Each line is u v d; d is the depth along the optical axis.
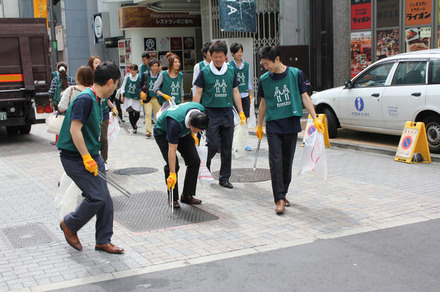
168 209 6.67
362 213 6.23
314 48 15.78
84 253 5.25
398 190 7.16
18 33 12.16
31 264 5.00
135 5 20.73
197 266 4.84
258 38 16.12
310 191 7.29
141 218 6.33
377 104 9.96
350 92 10.55
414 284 4.30
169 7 20.42
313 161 6.51
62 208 5.34
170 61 10.00
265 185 7.76
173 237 5.64
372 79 10.27
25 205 7.11
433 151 9.16
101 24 23.22
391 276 4.47
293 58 15.31
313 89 15.92
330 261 4.84
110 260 5.05
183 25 20.83
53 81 10.67
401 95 9.47
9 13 21.19
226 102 7.38
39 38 12.45
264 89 6.43
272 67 6.27
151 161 9.82
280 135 6.44
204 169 6.70
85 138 5.02
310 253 5.05
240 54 9.63
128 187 7.89
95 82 5.00
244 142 8.91
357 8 13.98
